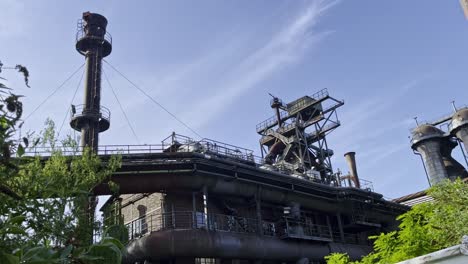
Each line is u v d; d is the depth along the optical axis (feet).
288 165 137.59
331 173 161.07
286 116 170.71
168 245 83.66
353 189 126.11
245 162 108.88
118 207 89.35
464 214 43.24
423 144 187.32
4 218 14.62
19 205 16.16
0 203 14.42
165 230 86.02
